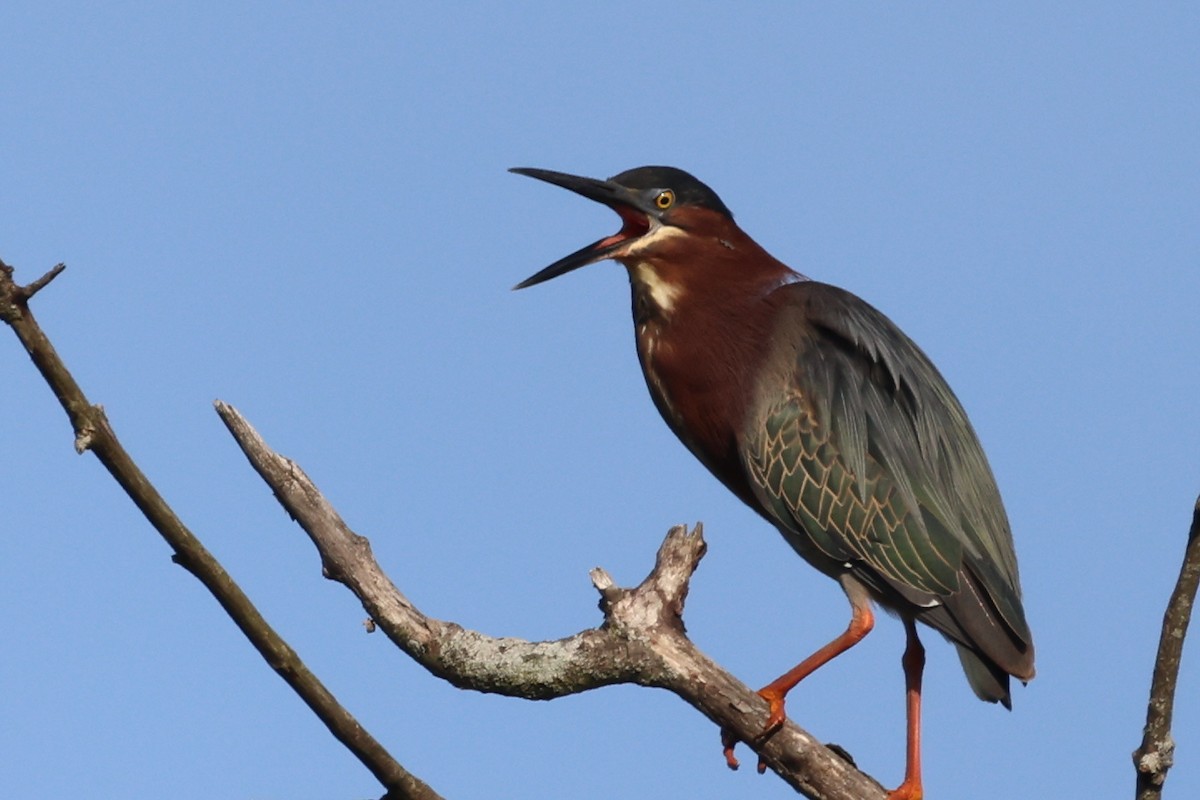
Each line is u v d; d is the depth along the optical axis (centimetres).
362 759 771
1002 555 1171
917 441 1148
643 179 1201
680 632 886
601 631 884
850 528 1123
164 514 698
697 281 1194
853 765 934
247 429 898
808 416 1142
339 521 903
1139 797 783
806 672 972
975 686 1144
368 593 905
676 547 891
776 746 905
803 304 1181
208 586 719
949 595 1112
